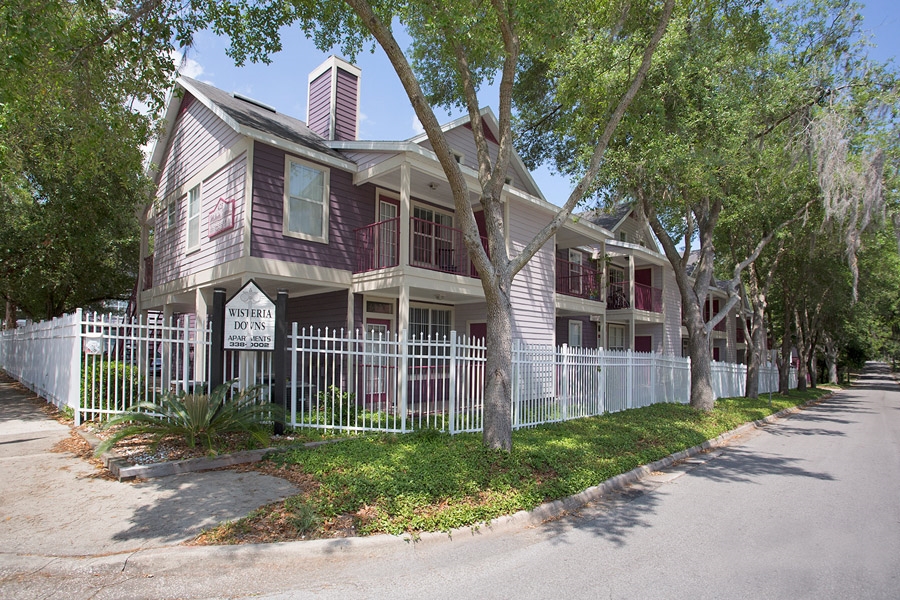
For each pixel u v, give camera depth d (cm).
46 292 2283
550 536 521
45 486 577
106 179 1566
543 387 1076
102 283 2372
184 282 1303
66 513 500
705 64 1134
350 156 1252
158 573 405
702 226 1588
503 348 747
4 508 511
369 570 427
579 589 400
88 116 859
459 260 1426
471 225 730
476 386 963
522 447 777
